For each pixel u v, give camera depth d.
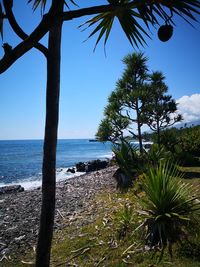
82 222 7.19
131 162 10.88
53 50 2.63
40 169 35.00
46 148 2.67
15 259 5.75
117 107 13.28
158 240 4.53
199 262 4.12
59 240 6.21
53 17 1.77
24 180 25.58
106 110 13.58
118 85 13.77
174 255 4.39
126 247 5.08
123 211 6.19
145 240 4.91
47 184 2.67
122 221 5.82
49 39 2.65
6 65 1.68
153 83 13.57
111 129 13.29
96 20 2.70
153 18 2.24
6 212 9.78
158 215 4.49
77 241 5.84
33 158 55.81
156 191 4.62
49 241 2.72
